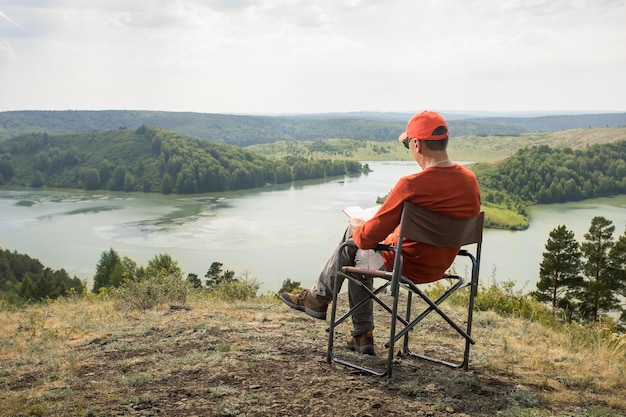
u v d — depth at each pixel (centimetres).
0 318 657
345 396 296
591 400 310
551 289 3678
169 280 713
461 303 732
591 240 3688
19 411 276
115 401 289
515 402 296
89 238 12131
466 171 315
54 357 391
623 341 483
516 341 485
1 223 14400
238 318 540
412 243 319
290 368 345
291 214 15650
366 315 383
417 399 295
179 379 324
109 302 751
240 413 272
